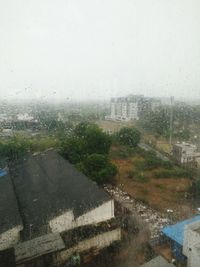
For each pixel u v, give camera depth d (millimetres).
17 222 10523
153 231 11906
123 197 16156
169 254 10141
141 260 9938
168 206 14750
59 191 13852
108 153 25609
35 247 9570
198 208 14023
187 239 9250
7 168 19469
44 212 11648
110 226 11477
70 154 22188
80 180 15000
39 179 16047
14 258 8992
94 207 11703
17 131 35531
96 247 10797
